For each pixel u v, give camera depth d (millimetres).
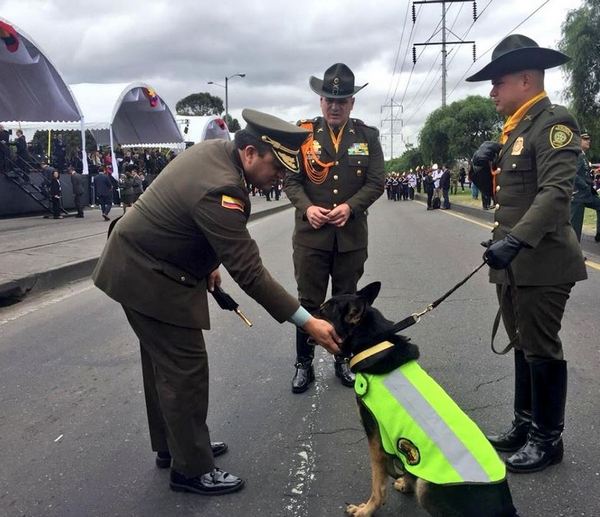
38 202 17094
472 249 10883
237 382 4316
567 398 3816
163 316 2664
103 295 7336
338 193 4090
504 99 2959
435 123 41625
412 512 2727
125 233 2658
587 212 14523
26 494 2898
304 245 4148
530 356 2969
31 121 21453
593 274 7816
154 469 3131
